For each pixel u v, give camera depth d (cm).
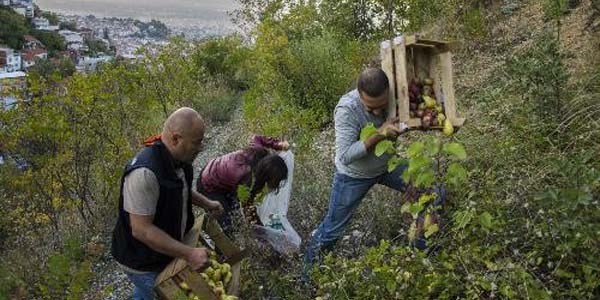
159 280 344
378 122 396
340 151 397
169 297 334
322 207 527
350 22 1212
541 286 311
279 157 458
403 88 368
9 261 565
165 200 350
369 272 376
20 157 688
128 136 844
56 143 692
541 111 459
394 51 374
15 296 493
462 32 838
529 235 351
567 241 320
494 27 805
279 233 458
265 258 453
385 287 343
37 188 688
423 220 382
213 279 364
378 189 499
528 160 418
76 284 421
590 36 588
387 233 457
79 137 711
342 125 397
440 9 995
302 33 1162
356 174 415
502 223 345
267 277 434
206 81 1636
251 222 454
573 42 609
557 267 311
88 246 639
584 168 346
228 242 392
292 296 404
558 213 325
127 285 557
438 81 393
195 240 365
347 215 430
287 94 959
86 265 441
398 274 335
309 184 553
